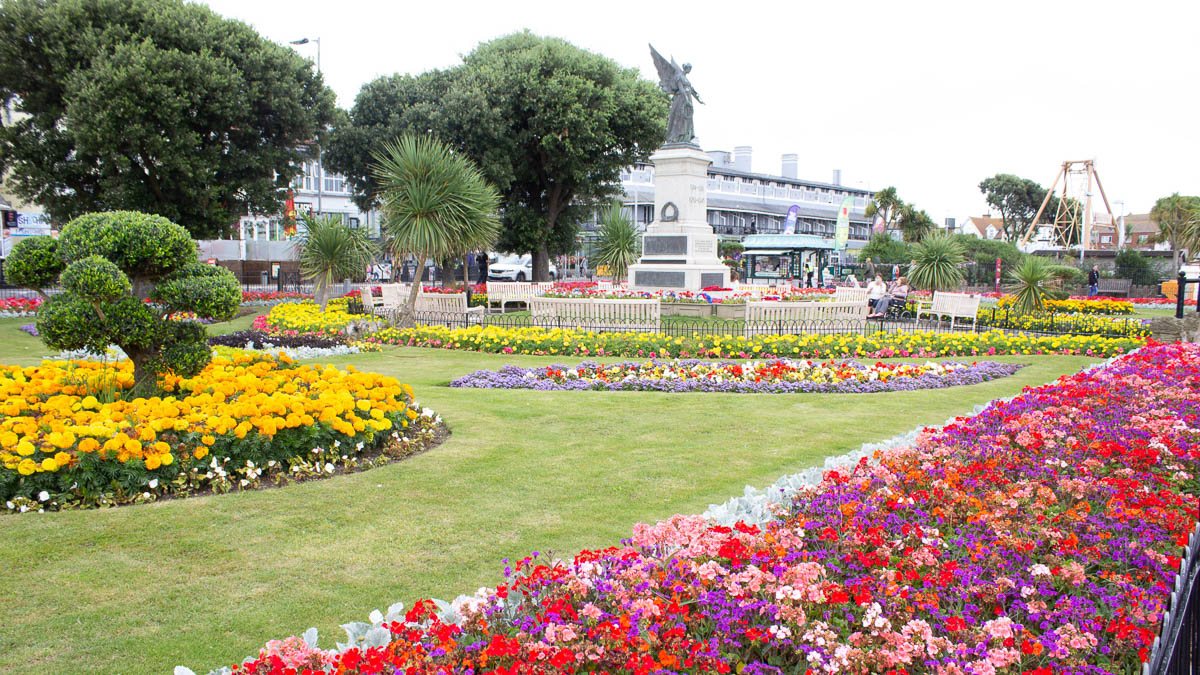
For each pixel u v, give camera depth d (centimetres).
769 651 309
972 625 320
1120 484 480
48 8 2111
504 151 2772
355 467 626
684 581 340
